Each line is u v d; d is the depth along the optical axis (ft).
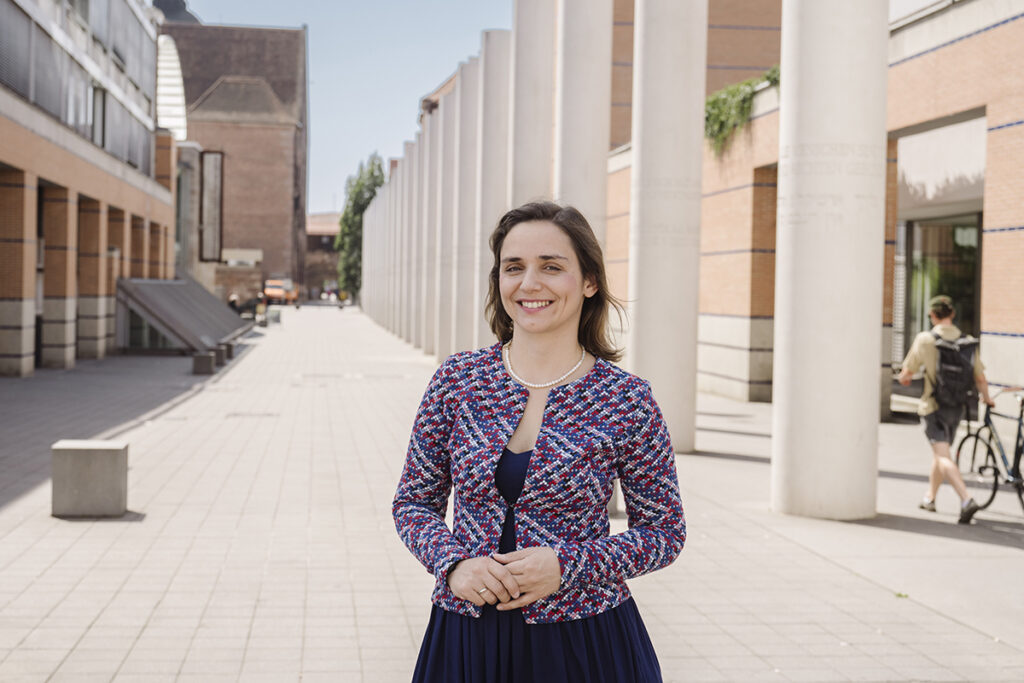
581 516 7.82
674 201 39.58
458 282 87.35
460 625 7.92
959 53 43.34
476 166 87.15
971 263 59.77
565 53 43.68
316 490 32.04
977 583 21.77
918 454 40.91
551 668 7.75
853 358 27.81
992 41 41.34
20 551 23.65
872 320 27.91
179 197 157.38
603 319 8.50
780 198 28.32
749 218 60.85
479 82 85.30
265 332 152.76
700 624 18.94
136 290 97.86
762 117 59.00
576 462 7.72
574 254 8.16
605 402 7.93
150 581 21.29
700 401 61.82
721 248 64.75
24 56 69.21
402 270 143.54
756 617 19.36
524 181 61.16
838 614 19.58
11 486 31.86
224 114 314.96
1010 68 40.42
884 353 53.83
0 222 68.59
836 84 27.04
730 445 43.11
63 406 55.67
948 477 28.14
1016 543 25.36
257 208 316.40
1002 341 40.91
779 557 23.91
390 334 156.46
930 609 19.95
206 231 164.14
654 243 39.81
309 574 22.02
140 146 114.01
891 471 36.55
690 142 39.55
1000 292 41.04
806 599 20.56
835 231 27.35
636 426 7.92
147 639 17.65
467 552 7.84
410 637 18.02
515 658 7.79
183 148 157.28
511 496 7.84
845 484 27.99
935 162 55.52
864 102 27.14
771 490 29.32
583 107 43.45
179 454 39.24
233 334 124.98
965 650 17.58
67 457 27.32
